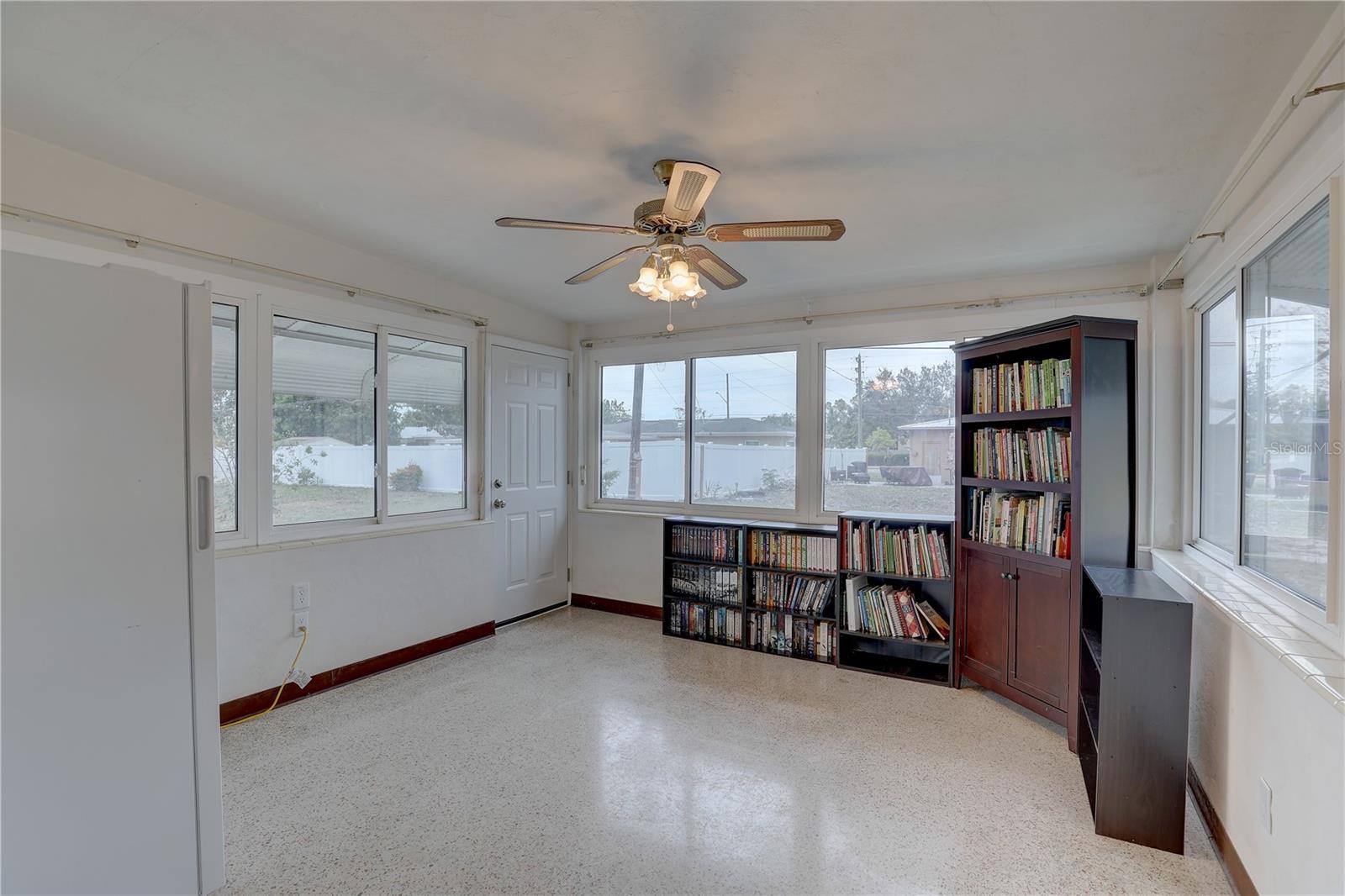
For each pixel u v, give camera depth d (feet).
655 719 9.02
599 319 15.43
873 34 4.78
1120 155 6.70
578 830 6.40
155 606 5.19
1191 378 9.38
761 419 13.75
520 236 9.71
